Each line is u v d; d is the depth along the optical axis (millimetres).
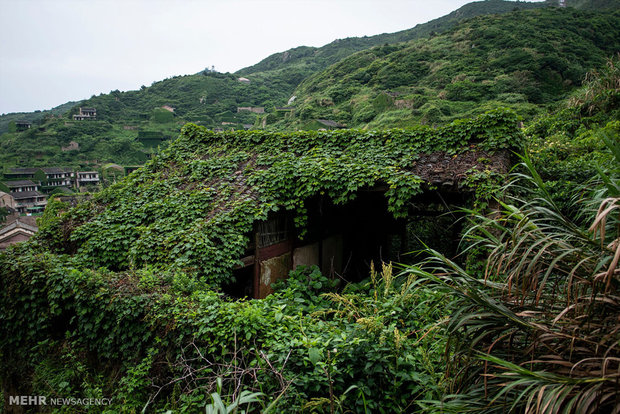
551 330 2342
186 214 7617
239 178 8609
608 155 8562
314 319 4574
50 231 8344
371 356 3570
